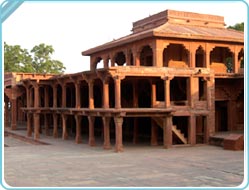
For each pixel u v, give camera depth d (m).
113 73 20.70
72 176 14.19
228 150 21.03
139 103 29.50
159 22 31.62
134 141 25.12
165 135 21.97
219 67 31.55
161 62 26.59
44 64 59.31
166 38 26.88
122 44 29.83
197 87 23.31
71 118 33.94
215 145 23.09
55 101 29.77
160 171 14.96
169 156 18.92
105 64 33.25
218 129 29.48
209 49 28.70
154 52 26.67
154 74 21.66
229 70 42.66
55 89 29.86
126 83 26.81
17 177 14.09
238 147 20.92
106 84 21.69
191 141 22.88
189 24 31.41
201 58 30.84
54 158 18.89
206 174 14.24
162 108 21.78
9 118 45.56
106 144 22.08
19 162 17.75
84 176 14.16
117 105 20.70
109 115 21.23
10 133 33.72
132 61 31.83
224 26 33.41
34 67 59.78
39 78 29.25
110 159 18.22
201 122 24.94
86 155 19.75
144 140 26.66
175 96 27.77
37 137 28.64
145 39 27.50
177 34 26.73
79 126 25.56
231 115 28.39
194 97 23.19
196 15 31.84
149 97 29.05
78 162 17.47
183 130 25.84
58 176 14.22
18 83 35.53
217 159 17.83
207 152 20.25
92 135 23.75
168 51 29.00
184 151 20.73
